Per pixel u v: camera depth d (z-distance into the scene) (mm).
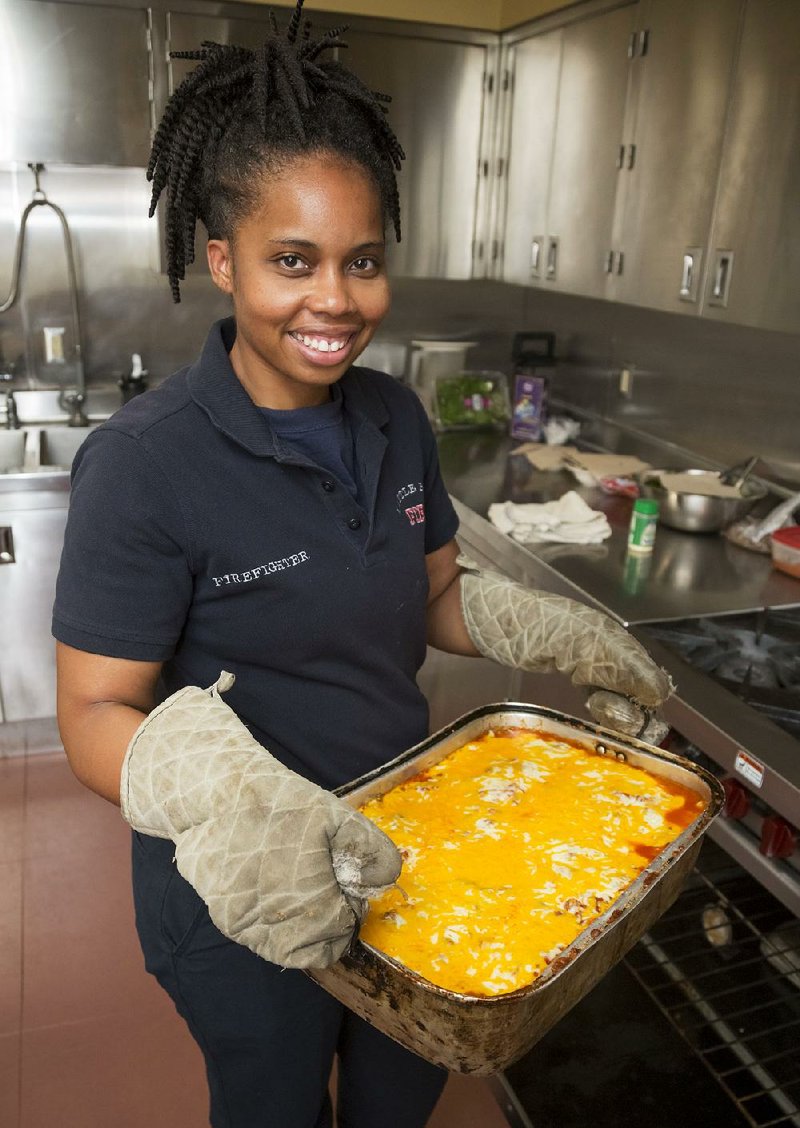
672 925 1968
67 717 932
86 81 2729
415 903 893
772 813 1502
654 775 1108
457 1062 770
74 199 3133
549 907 890
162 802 766
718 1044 1746
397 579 1082
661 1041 1763
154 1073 1788
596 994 1854
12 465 3125
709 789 1042
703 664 1729
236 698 1051
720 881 2066
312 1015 1110
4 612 2779
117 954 2086
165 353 3393
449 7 3025
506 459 3125
